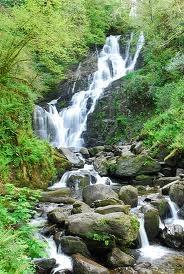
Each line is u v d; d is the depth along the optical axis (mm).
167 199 9930
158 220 8414
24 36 10703
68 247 7238
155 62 17953
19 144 10719
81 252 7234
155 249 8016
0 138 10422
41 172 11109
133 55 21766
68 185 11625
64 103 18969
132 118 17609
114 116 18016
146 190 11133
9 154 10328
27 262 5039
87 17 20906
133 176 12188
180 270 7109
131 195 9453
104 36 23172
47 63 13695
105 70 21250
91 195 9398
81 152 14992
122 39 22875
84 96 19219
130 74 19781
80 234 7410
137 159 12320
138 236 7980
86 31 19609
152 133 14266
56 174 11969
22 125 11281
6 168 9922
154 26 18125
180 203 9688
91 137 17859
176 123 13586
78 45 16438
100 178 12438
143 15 18719
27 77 12148
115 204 8750
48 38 10859
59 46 11664
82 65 21312
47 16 10695
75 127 18281
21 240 5449
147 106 17641
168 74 17297
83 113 18562
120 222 7371
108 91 19094
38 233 7715
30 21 10414
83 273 6625
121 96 18469
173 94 15328
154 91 17312
